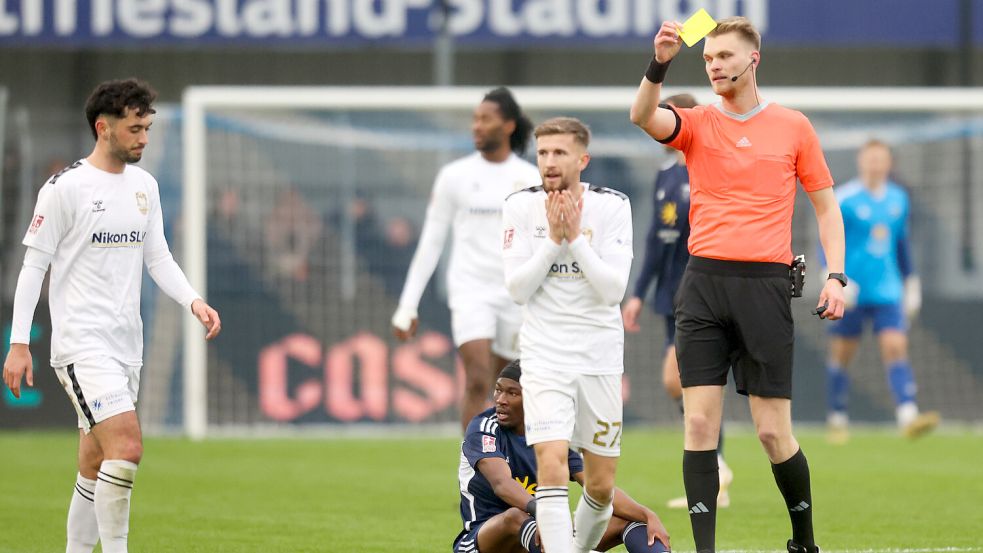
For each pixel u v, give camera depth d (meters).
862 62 64.38
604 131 52.75
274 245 51.75
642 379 51.97
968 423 52.97
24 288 20.88
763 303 21.34
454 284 31.56
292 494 33.34
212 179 51.81
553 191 19.52
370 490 34.09
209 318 21.98
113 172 21.42
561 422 19.52
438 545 25.78
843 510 30.61
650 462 40.19
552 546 19.19
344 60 64.50
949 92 50.03
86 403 20.83
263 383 50.62
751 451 43.84
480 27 57.00
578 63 64.69
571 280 19.70
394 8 57.06
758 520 29.02
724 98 21.95
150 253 22.31
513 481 21.12
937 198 54.19
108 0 57.06
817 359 52.62
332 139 52.72
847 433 50.38
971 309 53.41
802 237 52.91
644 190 52.81
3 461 40.09
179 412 50.84
